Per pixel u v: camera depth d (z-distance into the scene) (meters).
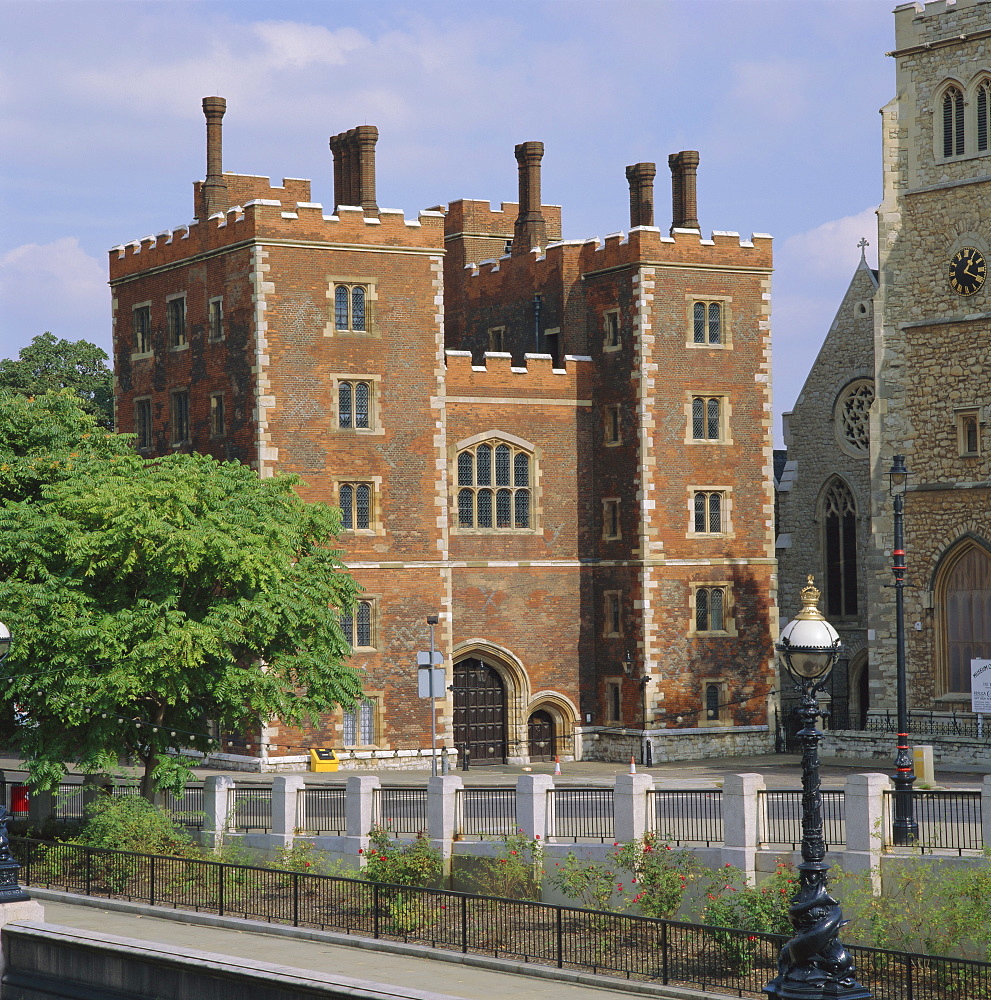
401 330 52.03
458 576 54.47
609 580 56.16
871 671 50.28
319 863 31.70
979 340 47.78
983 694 46.19
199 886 30.55
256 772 49.19
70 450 38.09
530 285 59.53
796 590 63.16
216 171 56.03
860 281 61.50
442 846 31.36
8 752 55.91
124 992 23.31
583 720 56.28
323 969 25.25
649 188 58.91
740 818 27.83
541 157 60.56
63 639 33.81
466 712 54.97
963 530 47.91
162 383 55.25
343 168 54.12
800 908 17.20
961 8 48.16
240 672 35.81
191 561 34.38
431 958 26.25
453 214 64.50
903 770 31.81
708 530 56.06
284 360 50.38
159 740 35.97
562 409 56.44
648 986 23.81
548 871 29.91
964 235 48.12
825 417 62.59
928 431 49.03
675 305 55.59
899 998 23.22
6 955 24.92
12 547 34.78
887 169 49.91
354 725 51.06
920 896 25.11
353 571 50.94
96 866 31.86
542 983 24.44
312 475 50.66
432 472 52.41
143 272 56.03
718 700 55.78
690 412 55.78
